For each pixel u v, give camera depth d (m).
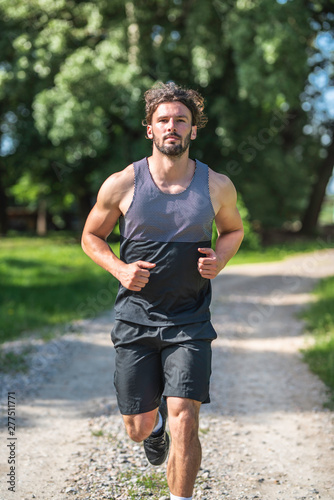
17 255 38.31
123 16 39.34
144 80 37.72
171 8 39.47
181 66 41.97
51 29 39.72
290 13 33.88
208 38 37.81
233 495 6.56
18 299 20.89
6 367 11.95
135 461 7.50
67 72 37.16
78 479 6.89
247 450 8.05
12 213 90.56
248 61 34.28
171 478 5.31
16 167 58.62
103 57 37.44
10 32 41.19
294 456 7.84
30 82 42.78
